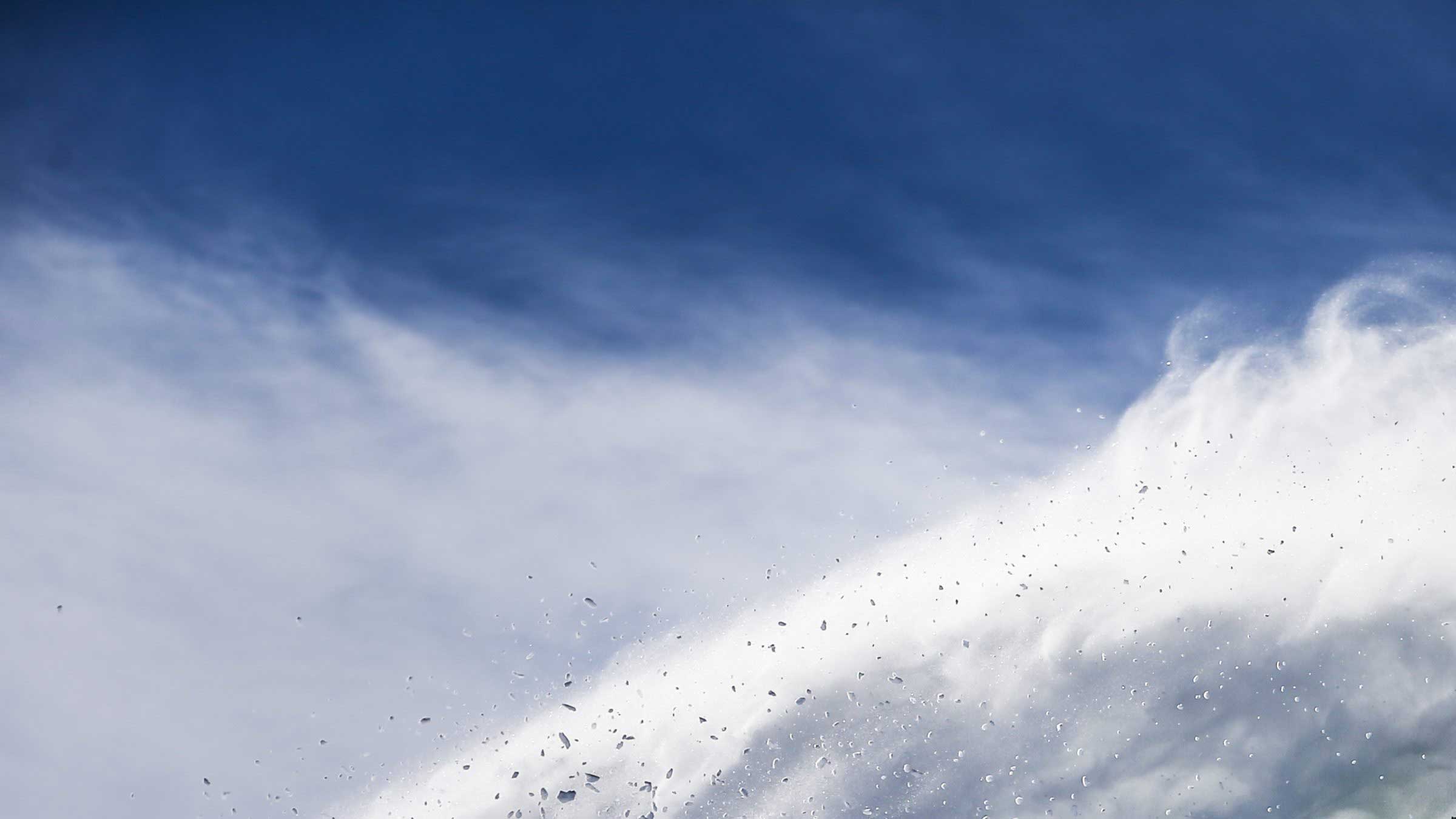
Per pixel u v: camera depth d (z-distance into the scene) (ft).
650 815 26.45
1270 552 27.84
